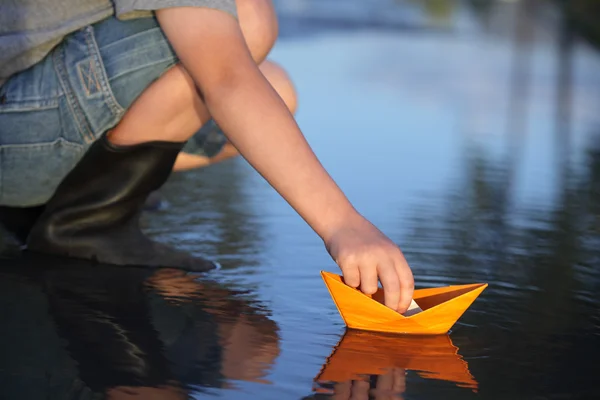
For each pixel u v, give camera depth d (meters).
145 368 1.44
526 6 24.25
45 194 2.10
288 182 1.71
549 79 9.52
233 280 2.03
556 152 4.89
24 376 1.38
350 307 1.66
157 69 1.98
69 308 1.76
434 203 3.16
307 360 1.50
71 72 1.99
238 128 1.75
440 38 14.04
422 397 1.35
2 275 1.99
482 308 1.87
